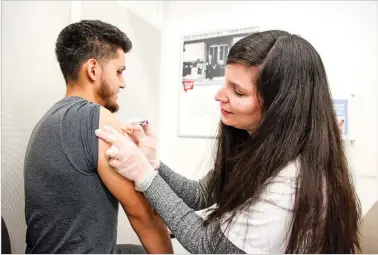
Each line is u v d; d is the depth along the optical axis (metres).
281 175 0.62
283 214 0.60
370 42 1.36
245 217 0.61
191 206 0.98
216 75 1.77
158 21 1.91
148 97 1.81
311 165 0.62
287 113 0.64
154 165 0.92
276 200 0.60
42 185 0.70
